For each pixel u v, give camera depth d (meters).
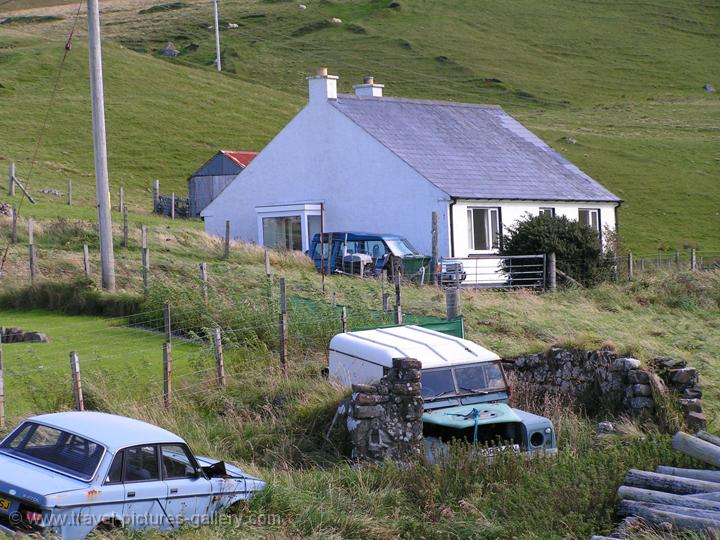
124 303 75.88
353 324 61.94
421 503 36.31
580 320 77.06
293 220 126.69
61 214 129.12
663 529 30.97
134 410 46.34
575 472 37.31
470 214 116.69
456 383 43.72
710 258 160.88
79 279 80.88
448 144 129.38
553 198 124.88
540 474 37.47
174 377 53.16
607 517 33.66
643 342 68.12
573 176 136.75
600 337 63.75
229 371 54.28
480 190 118.25
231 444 44.09
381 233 121.44
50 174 184.12
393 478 38.47
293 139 130.75
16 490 28.30
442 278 101.19
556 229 103.88
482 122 143.38
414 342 45.81
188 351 61.22
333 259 110.69
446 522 33.81
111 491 29.31
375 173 122.12
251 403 49.53
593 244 104.38
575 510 34.44
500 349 61.38
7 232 106.81
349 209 125.19
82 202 160.25
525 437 41.28
